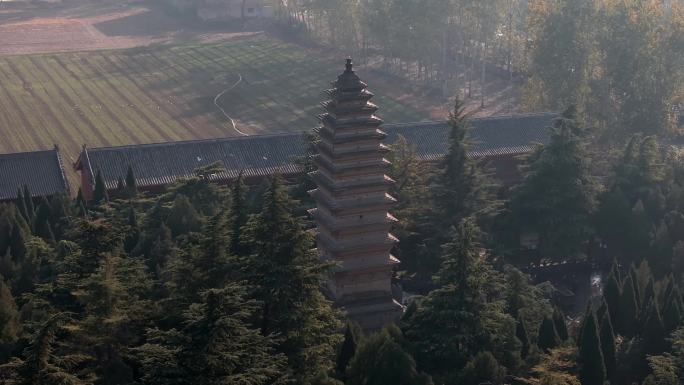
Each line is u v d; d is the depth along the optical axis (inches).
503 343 2866.6
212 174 4178.2
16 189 4387.3
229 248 2925.7
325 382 2561.5
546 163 3969.0
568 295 3887.8
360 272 3277.6
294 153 4648.1
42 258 3437.5
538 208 3944.4
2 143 6092.5
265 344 2406.5
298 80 7701.8
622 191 4190.5
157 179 4399.6
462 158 3823.8
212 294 2231.8
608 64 5605.3
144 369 2295.8
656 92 5590.6
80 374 2383.1
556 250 3973.9
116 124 6525.6
